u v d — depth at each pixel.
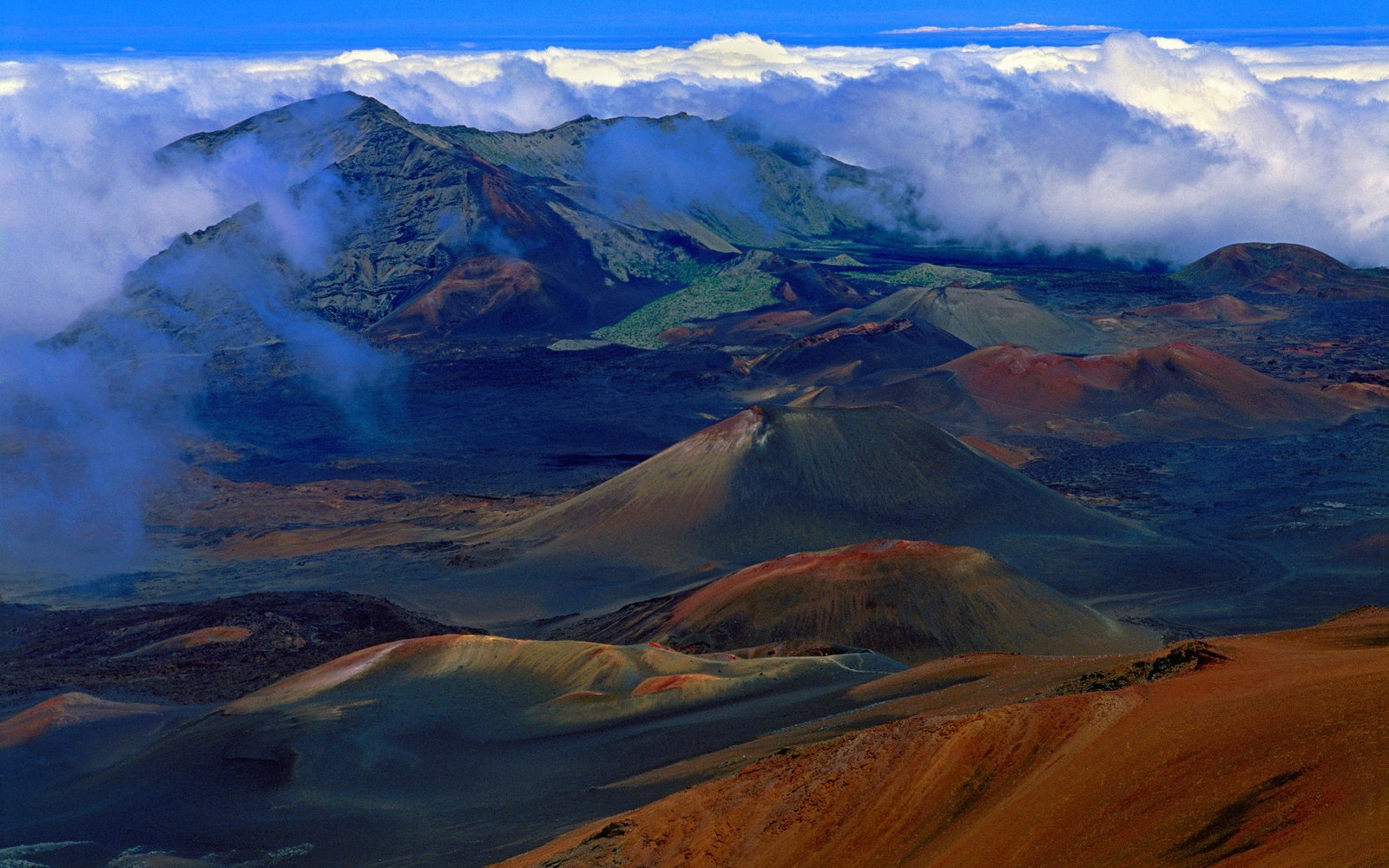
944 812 23.50
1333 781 17.75
